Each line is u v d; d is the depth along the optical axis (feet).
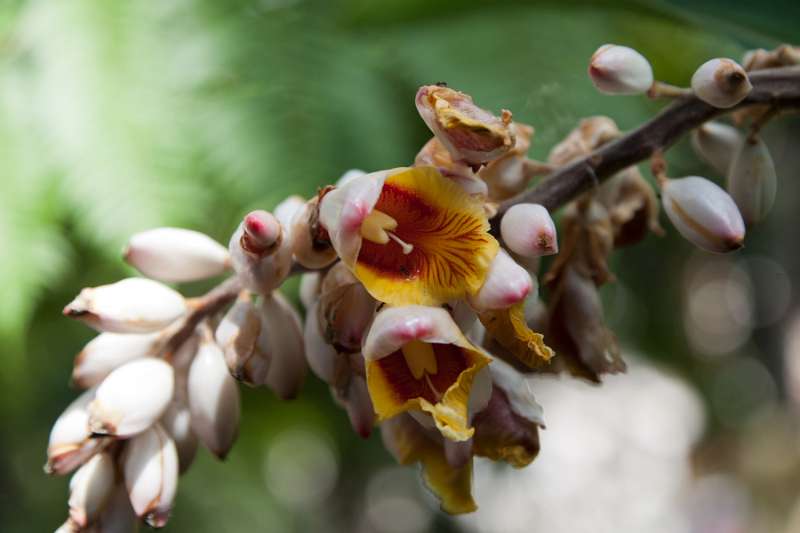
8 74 2.67
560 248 1.77
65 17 2.68
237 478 4.22
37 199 2.60
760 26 1.90
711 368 7.38
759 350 7.62
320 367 1.68
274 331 1.68
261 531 4.22
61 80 2.62
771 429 7.89
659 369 6.18
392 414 1.52
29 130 2.62
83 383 1.69
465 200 1.55
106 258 2.70
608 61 1.68
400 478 8.87
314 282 1.70
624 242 1.81
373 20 2.71
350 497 8.50
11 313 2.53
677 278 4.77
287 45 2.75
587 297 1.76
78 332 3.67
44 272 2.64
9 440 4.19
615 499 8.64
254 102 2.66
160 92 2.65
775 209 5.67
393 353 1.55
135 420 1.64
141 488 1.65
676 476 8.61
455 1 2.57
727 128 1.81
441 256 1.55
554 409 8.78
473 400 1.55
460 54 2.78
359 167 2.64
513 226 1.59
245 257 1.60
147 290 1.69
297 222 1.58
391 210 1.57
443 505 1.64
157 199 2.56
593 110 2.78
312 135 2.63
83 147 2.57
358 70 2.77
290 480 7.50
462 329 1.56
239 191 2.60
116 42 2.66
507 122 1.53
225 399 1.69
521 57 2.76
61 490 4.32
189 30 2.75
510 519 8.66
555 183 1.68
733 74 1.62
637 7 2.11
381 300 1.53
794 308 7.21
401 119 2.88
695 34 2.85
